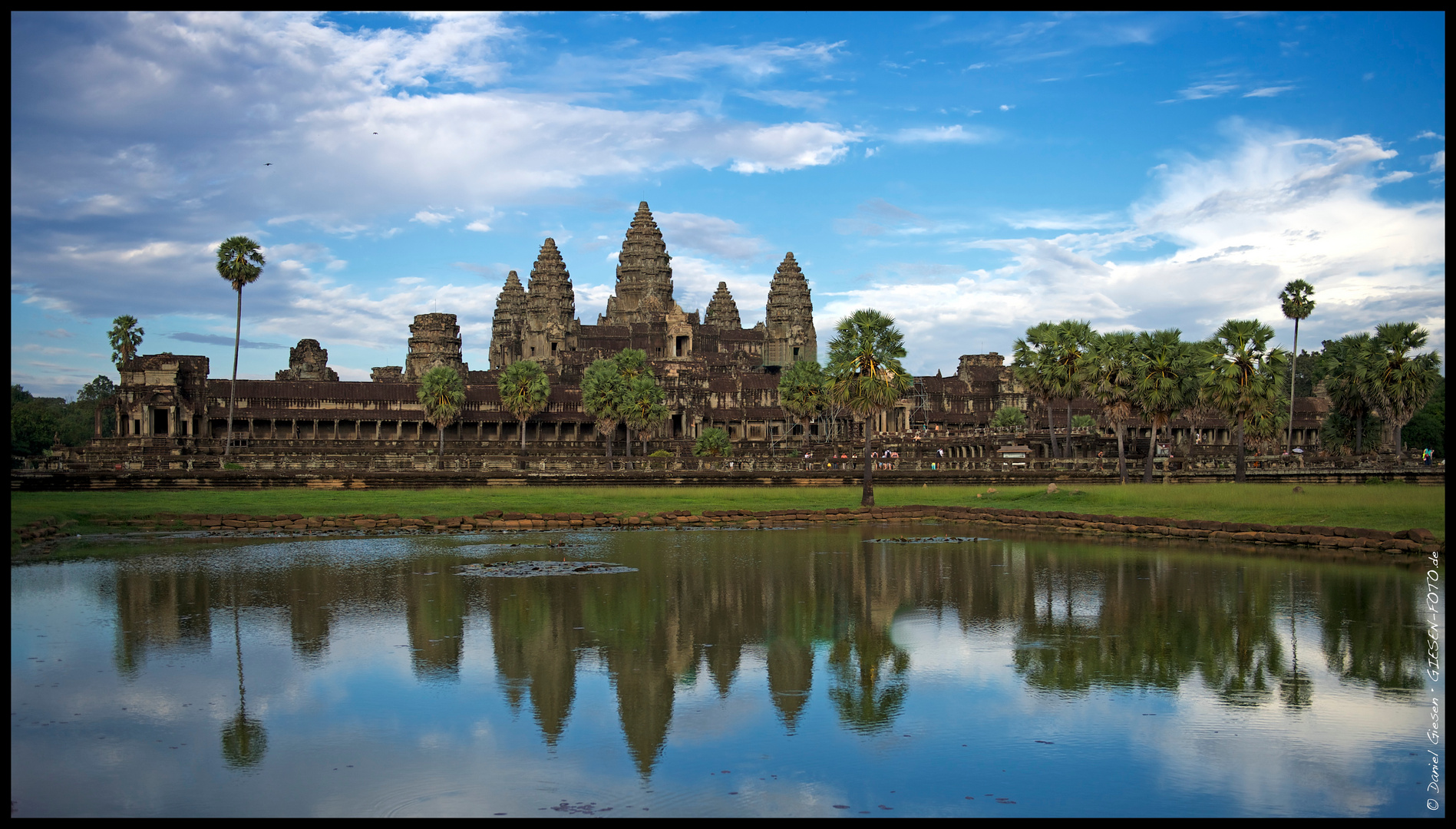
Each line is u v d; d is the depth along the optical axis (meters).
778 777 19.83
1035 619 34.44
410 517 64.75
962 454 141.88
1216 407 95.81
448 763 20.39
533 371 145.12
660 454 124.38
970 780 19.66
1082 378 100.44
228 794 18.81
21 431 142.62
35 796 18.62
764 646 30.48
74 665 27.53
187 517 63.06
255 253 115.94
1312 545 53.12
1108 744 21.61
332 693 25.00
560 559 49.53
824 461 116.12
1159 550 53.44
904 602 37.84
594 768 20.16
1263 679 26.52
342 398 146.25
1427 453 105.31
